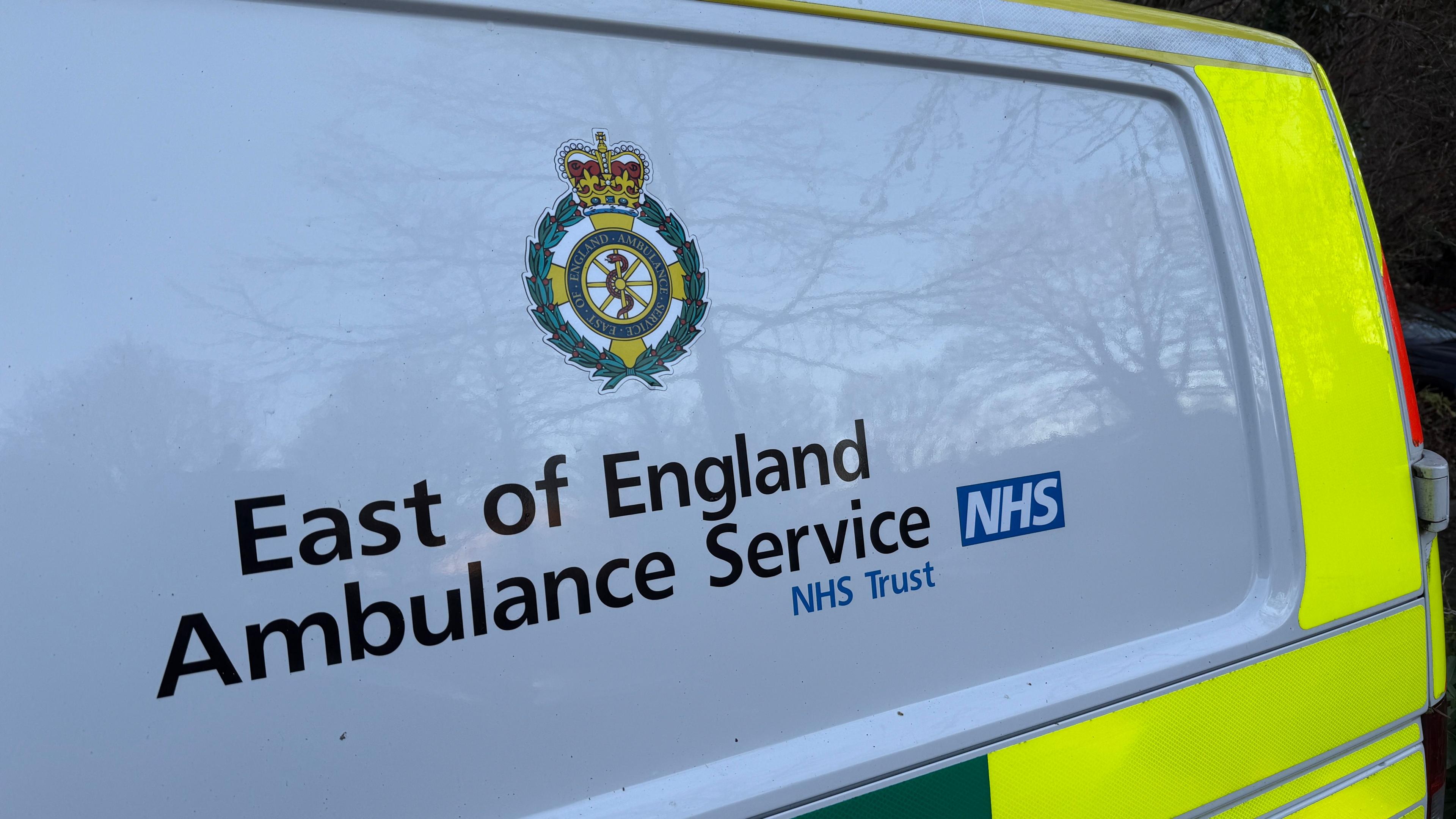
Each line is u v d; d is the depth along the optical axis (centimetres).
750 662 132
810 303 140
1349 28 809
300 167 113
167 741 101
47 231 101
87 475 99
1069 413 162
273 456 107
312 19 116
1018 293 160
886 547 143
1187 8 743
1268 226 192
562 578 120
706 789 127
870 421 143
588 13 130
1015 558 155
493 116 124
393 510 112
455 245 119
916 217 152
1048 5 172
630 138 131
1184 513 173
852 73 151
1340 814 190
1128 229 175
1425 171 887
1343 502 193
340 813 108
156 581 101
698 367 131
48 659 97
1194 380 177
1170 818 166
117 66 106
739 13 141
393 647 111
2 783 95
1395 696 200
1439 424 898
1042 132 169
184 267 106
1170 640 170
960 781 145
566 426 122
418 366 115
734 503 132
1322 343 195
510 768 117
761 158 141
